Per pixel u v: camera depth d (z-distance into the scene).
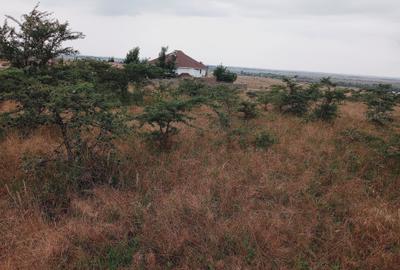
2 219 3.55
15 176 4.52
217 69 35.47
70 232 3.37
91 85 4.40
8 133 6.11
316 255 3.32
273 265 3.14
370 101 10.93
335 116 10.45
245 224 3.67
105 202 3.98
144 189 4.51
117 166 4.88
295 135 8.00
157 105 6.23
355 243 3.50
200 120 9.36
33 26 6.89
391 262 3.18
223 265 3.10
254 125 8.97
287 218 3.92
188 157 5.84
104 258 3.18
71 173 4.31
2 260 3.01
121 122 5.06
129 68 11.47
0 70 4.84
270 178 5.07
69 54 7.63
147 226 3.57
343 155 6.39
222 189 4.52
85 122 4.45
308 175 5.24
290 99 11.48
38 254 3.02
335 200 4.49
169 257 3.22
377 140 7.36
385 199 4.55
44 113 4.60
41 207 3.94
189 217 3.78
